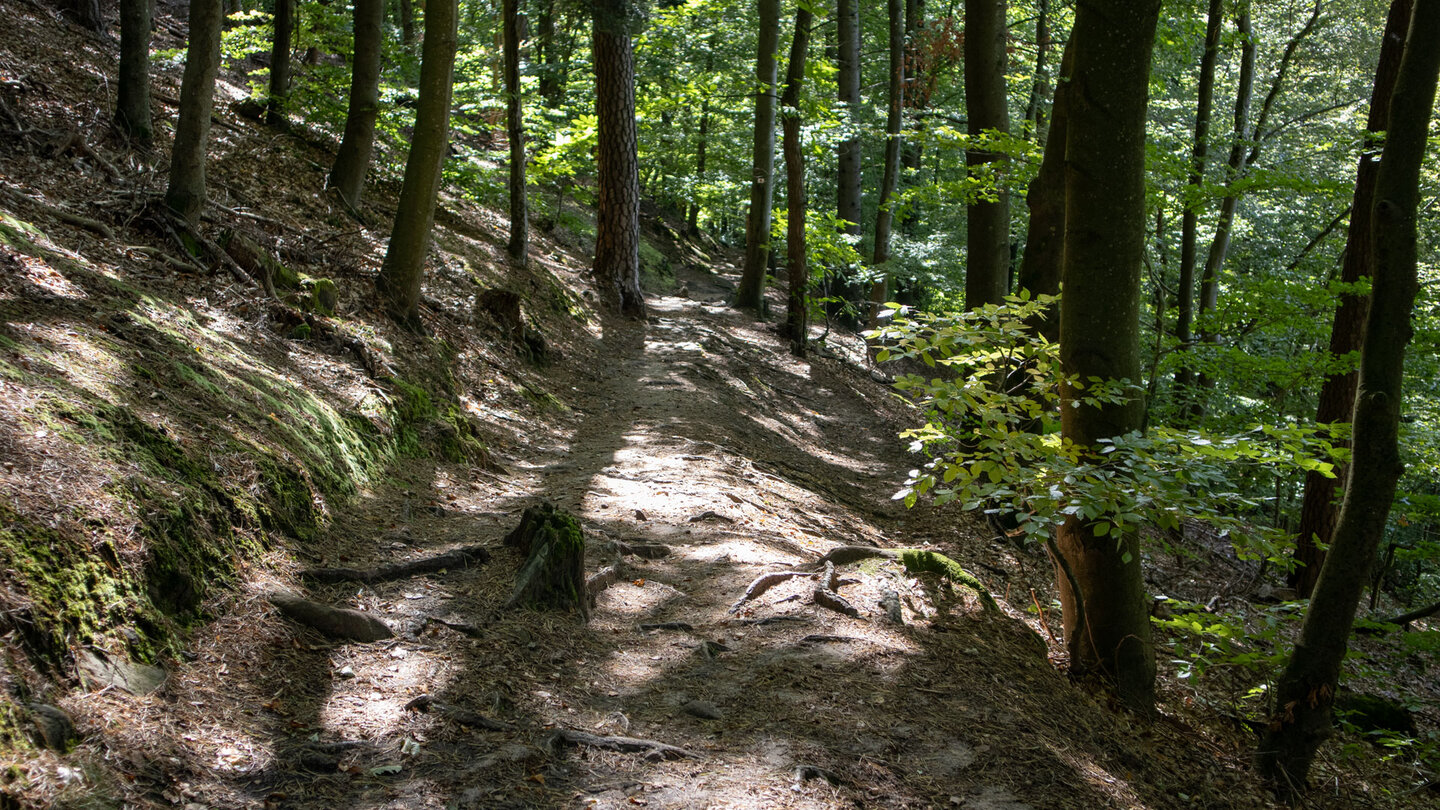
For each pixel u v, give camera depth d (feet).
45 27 38.78
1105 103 17.81
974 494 17.39
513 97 51.19
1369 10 67.46
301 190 38.78
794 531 26.40
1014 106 72.08
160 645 11.59
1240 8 49.49
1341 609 17.11
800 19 54.70
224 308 23.72
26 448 12.06
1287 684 17.79
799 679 15.19
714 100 86.94
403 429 25.25
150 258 23.56
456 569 17.76
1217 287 53.98
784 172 78.07
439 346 33.22
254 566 14.71
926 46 66.59
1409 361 41.34
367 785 10.52
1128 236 18.25
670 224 114.93
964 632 18.92
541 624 16.05
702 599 18.79
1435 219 56.29
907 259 63.10
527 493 25.68
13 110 27.48
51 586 10.43
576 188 76.43
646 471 29.32
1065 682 18.90
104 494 12.31
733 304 71.05
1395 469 16.48
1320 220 65.46
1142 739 17.52
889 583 20.29
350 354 26.35
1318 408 37.68
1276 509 38.45
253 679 12.17
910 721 14.19
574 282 58.54
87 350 16.06
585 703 13.70
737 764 12.23
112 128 30.27
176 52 50.08
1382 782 21.83
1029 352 19.67
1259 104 72.90
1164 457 16.83
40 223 21.59
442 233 47.91
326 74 49.06
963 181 31.83
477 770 11.15
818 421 50.83
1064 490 16.57
